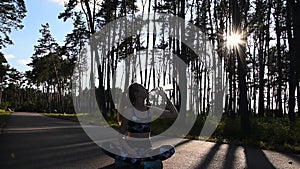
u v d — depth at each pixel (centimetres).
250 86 4550
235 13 1958
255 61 4428
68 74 5872
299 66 2102
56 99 8994
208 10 3562
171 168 832
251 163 955
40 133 1817
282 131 1758
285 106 5134
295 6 1928
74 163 875
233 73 3609
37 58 7462
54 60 7394
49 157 974
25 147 1206
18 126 2453
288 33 2620
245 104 1841
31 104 10869
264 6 3006
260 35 3816
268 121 2634
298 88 3300
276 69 4172
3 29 3684
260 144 1442
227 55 3572
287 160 1046
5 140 1440
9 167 824
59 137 1579
